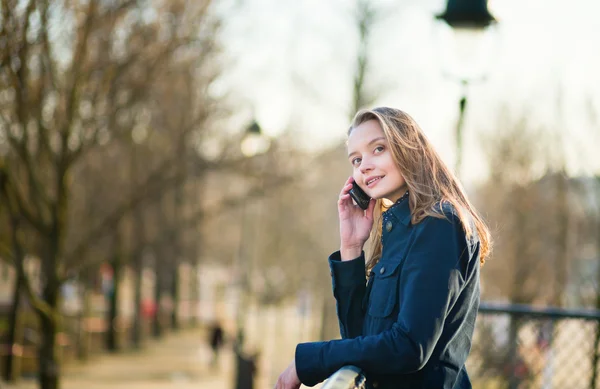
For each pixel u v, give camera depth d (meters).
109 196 20.58
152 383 23.67
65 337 26.47
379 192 2.10
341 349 1.89
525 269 23.50
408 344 1.81
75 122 12.41
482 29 7.72
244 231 32.41
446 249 1.89
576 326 4.84
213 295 65.62
